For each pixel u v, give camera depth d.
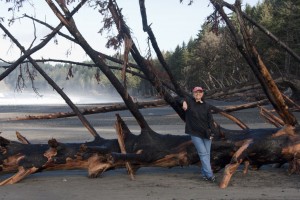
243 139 8.27
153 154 8.25
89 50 7.45
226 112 8.53
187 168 9.20
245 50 7.55
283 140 8.18
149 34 7.37
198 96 7.80
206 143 7.79
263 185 7.33
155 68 7.75
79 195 6.61
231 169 7.46
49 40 7.78
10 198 6.45
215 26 7.72
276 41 8.61
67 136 18.39
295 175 8.23
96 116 34.75
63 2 7.14
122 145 8.25
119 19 7.04
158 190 6.94
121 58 7.98
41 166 7.82
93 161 8.04
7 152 7.80
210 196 6.48
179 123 25.16
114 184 7.46
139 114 8.25
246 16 8.25
